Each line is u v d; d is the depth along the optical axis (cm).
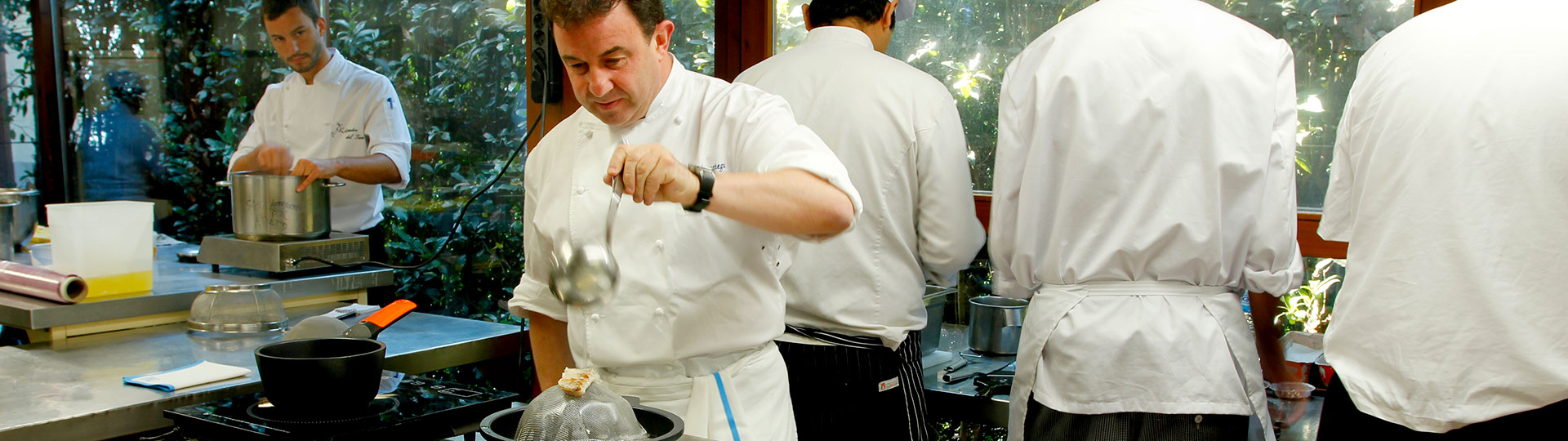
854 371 185
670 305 144
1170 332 161
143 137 385
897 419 190
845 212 128
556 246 134
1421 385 138
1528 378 131
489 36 294
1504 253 132
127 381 177
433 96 308
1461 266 134
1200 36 158
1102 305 164
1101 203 162
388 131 298
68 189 413
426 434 151
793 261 179
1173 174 158
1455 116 136
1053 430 170
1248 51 159
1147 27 159
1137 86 158
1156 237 159
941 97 186
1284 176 160
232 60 353
